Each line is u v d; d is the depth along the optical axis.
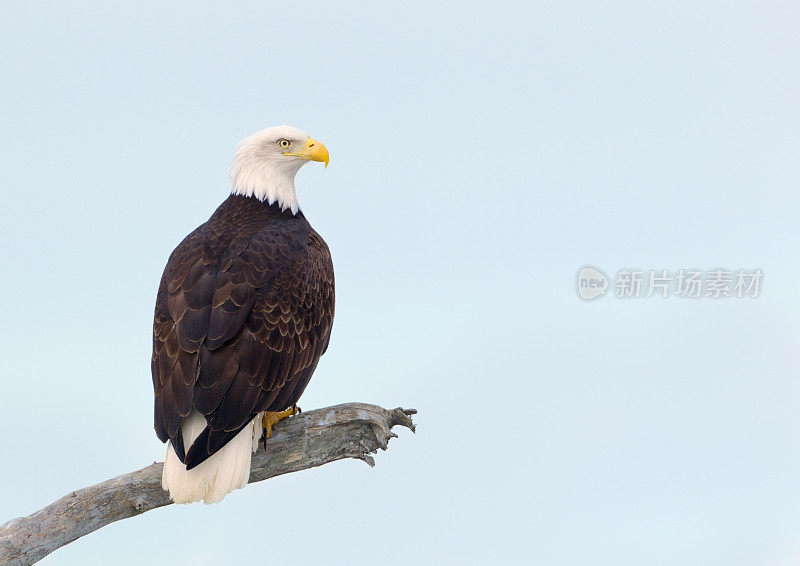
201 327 10.02
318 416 11.45
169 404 9.78
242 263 10.62
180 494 9.70
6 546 10.03
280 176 12.27
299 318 10.86
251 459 11.02
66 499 10.45
